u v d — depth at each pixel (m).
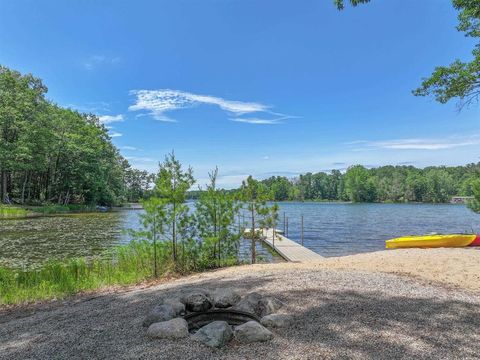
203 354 3.49
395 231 27.86
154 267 9.60
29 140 40.97
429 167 127.06
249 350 3.56
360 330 3.98
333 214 51.66
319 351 3.48
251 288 6.06
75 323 4.88
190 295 5.07
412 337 3.80
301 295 5.38
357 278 6.64
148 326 4.37
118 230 24.27
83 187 51.44
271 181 132.00
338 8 7.71
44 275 8.95
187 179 10.12
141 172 97.69
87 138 50.66
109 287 8.52
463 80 11.39
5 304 7.37
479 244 13.03
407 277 7.33
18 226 25.80
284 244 17.98
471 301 5.20
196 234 10.65
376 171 132.00
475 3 10.64
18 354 3.87
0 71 44.81
